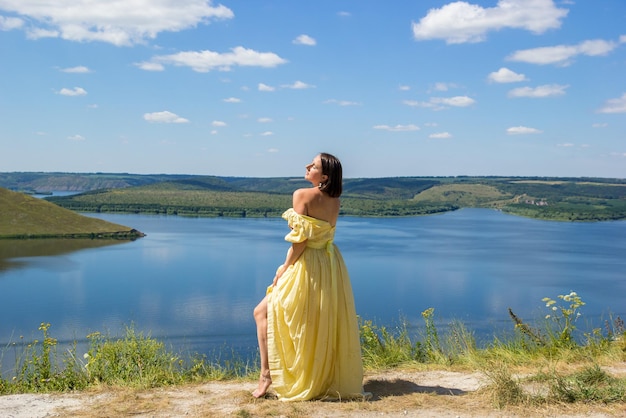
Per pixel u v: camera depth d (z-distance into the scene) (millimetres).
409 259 72188
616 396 4750
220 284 52531
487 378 5613
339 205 5359
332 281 5109
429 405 4797
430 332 7543
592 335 7684
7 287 50312
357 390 5117
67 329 31172
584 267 66000
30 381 6090
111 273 60094
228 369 6641
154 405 4883
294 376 5008
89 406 4934
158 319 34812
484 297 44469
